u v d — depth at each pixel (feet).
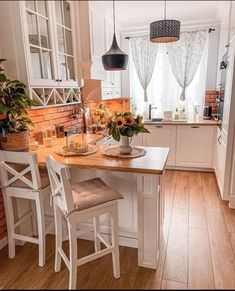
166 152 6.86
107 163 5.97
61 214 6.06
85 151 6.98
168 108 15.01
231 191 9.16
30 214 7.45
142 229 6.11
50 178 5.80
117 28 13.78
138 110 15.62
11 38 6.57
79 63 9.65
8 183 6.45
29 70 6.73
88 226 7.43
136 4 10.78
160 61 14.62
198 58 13.69
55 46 7.88
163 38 8.25
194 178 12.51
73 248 5.25
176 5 11.04
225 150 9.40
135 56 14.67
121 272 6.11
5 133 6.78
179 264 6.33
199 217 8.63
